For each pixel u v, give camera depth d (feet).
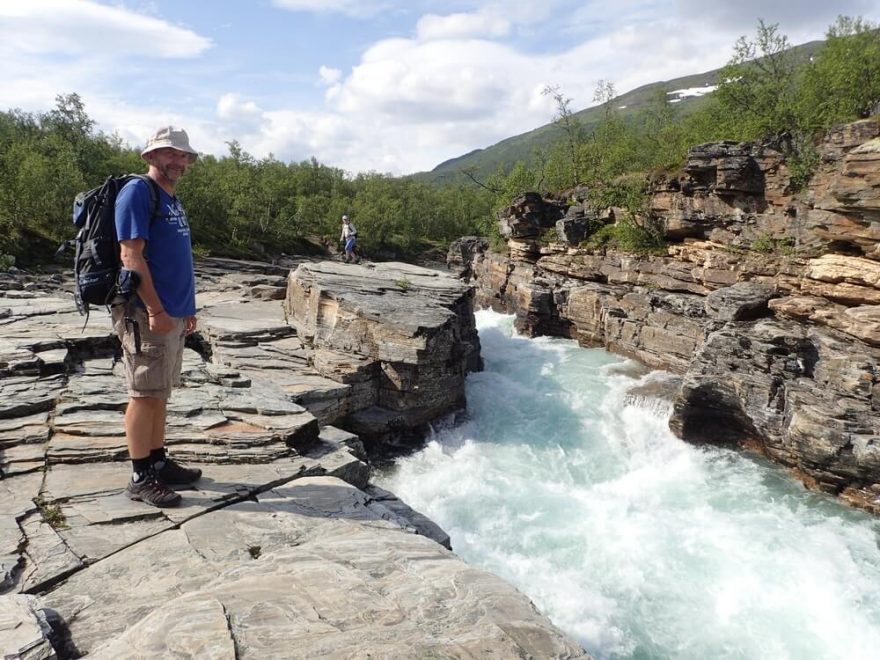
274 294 87.20
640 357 79.82
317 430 26.63
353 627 10.96
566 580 35.70
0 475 19.11
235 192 222.07
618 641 31.09
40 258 121.19
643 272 88.02
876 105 78.95
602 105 166.50
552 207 114.93
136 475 17.65
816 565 36.88
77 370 33.22
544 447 55.21
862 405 47.03
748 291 64.69
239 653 9.84
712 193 77.25
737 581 35.60
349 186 358.23
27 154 143.54
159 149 15.48
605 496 46.65
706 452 55.31
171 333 16.58
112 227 15.33
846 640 31.01
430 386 53.98
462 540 39.55
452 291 68.80
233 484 19.76
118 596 13.24
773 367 52.80
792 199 68.59
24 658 10.30
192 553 15.25
